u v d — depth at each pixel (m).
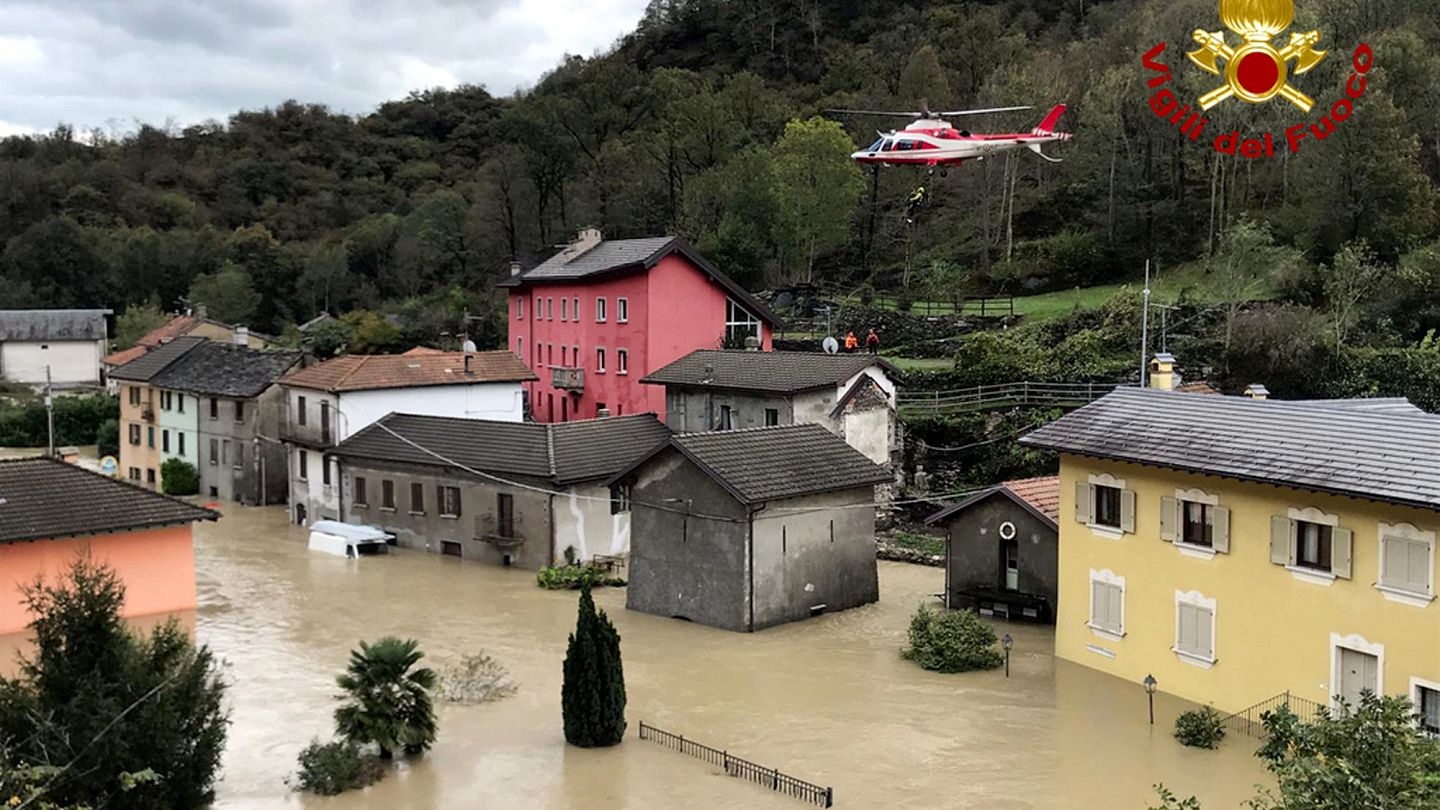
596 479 40.97
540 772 22.77
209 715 20.48
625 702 25.39
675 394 49.00
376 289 104.81
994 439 47.28
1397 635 21.30
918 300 67.25
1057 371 50.72
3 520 30.42
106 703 18.22
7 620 30.17
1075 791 21.52
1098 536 28.33
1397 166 54.72
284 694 27.73
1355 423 24.08
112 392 82.00
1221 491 24.89
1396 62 60.94
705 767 22.98
